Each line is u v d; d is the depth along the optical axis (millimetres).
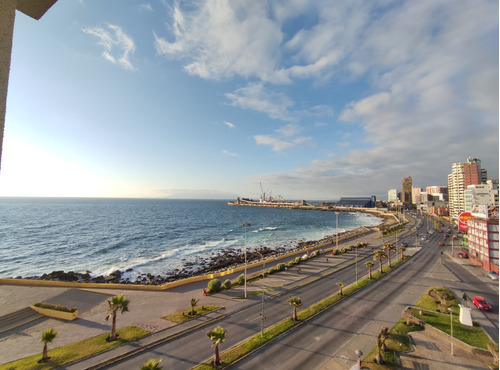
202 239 115625
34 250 87625
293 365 25281
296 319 33719
